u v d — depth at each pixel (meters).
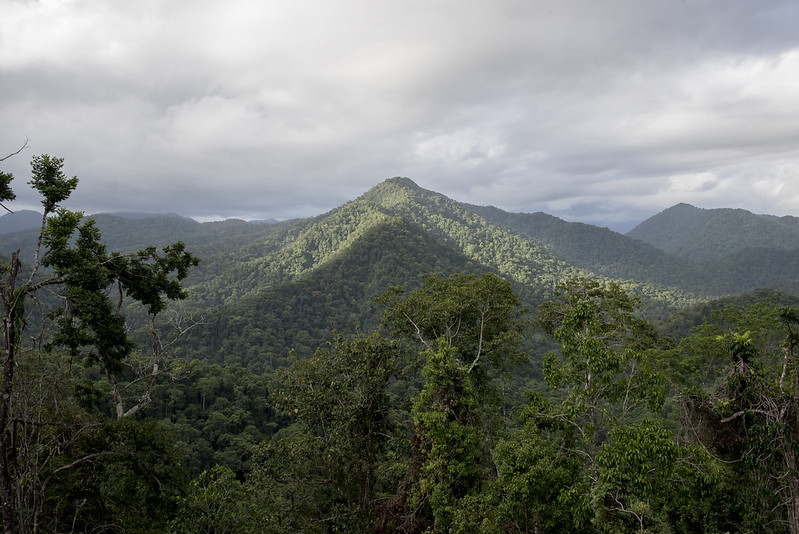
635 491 9.24
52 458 10.69
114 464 12.62
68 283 12.04
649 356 17.95
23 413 7.93
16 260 8.16
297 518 15.40
